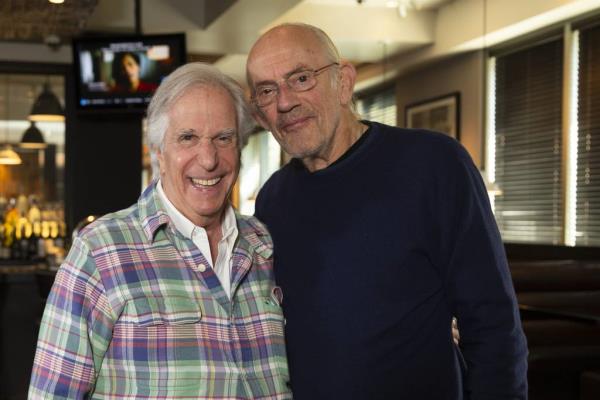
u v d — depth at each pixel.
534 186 7.02
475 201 1.79
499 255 1.81
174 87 1.59
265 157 13.91
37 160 7.54
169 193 1.66
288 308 1.89
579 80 6.45
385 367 1.76
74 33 6.49
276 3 5.85
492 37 7.16
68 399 1.48
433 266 1.82
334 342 1.79
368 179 1.83
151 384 1.50
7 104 7.49
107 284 1.52
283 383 1.69
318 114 1.83
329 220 1.85
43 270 4.39
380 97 10.02
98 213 7.32
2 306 5.27
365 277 1.78
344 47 8.14
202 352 1.55
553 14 6.38
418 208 1.79
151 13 6.84
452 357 1.85
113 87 6.31
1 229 7.17
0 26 6.23
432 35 7.90
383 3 7.57
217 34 7.02
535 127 7.03
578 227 6.43
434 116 8.48
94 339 1.51
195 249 1.61
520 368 1.79
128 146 7.37
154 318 1.52
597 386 3.65
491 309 1.77
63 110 7.54
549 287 4.62
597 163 6.23
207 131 1.58
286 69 1.81
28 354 5.31
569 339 4.18
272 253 1.82
